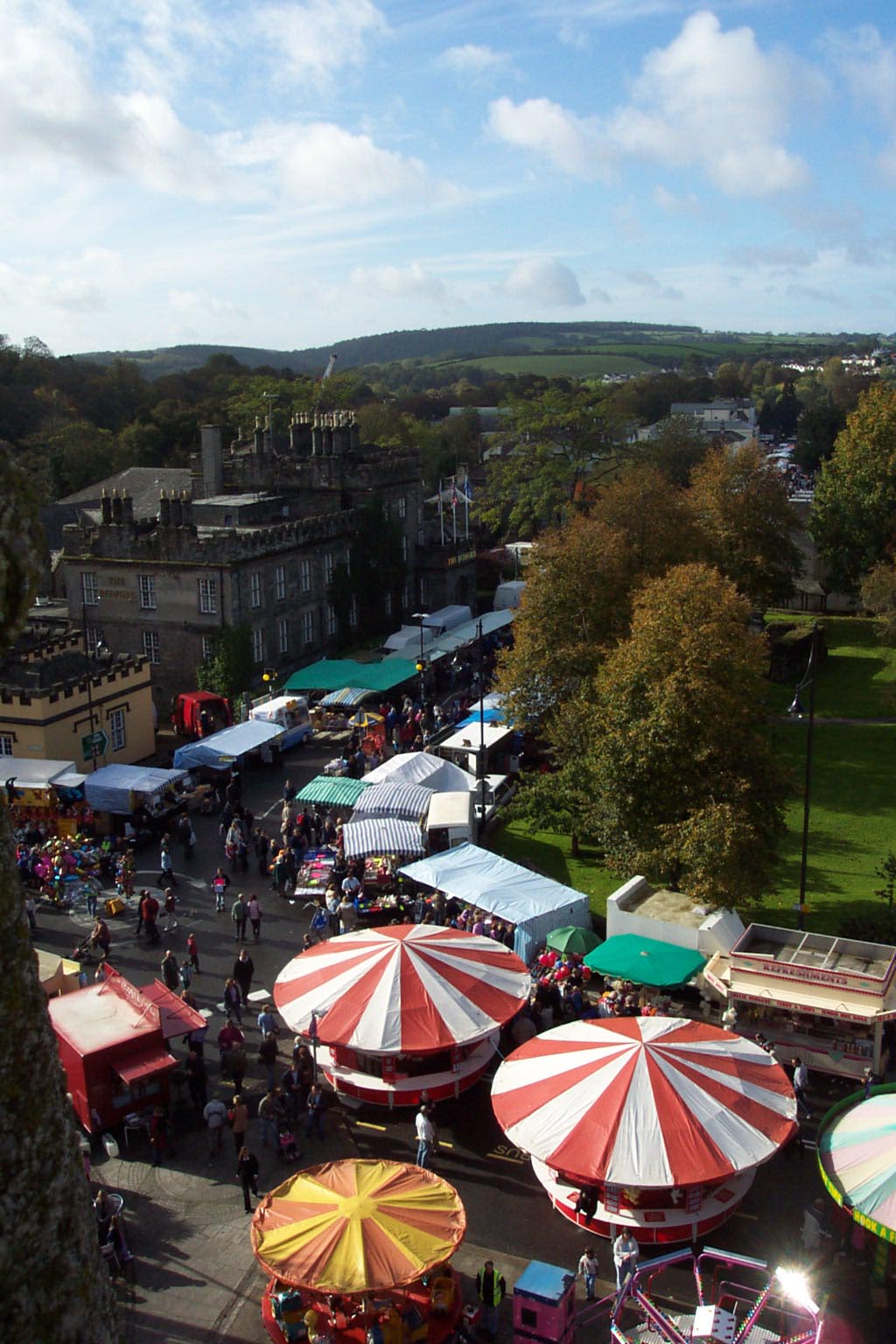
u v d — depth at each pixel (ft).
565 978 118.73
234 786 174.29
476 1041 97.71
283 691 233.14
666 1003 114.52
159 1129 94.17
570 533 196.95
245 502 273.75
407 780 165.58
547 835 173.27
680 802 137.28
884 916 125.49
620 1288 72.08
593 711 155.94
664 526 223.30
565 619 187.83
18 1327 25.66
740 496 266.36
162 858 148.77
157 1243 84.17
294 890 148.56
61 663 193.16
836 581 314.76
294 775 196.13
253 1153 95.45
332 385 501.15
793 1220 85.92
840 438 299.38
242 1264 81.97
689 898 126.82
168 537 236.63
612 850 142.10
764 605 275.39
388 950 104.83
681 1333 64.95
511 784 187.42
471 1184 91.09
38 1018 27.48
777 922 140.97
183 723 219.00
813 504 314.35
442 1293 75.00
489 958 107.65
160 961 129.59
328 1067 102.83
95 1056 95.14
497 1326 76.07
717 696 136.36
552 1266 74.18
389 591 296.51
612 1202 83.35
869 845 166.71
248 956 128.47
